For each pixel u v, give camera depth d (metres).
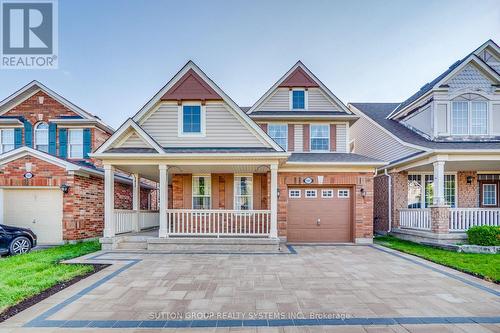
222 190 12.09
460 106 12.23
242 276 6.53
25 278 6.21
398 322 4.15
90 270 7.00
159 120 10.97
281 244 11.09
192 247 9.74
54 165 11.52
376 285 5.86
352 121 13.54
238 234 9.99
